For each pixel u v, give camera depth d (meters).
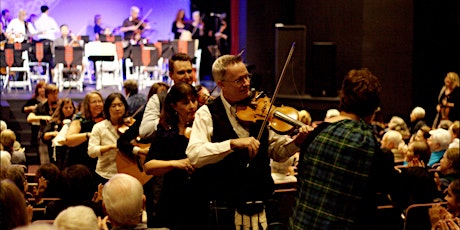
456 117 12.11
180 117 4.86
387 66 14.97
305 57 14.91
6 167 5.15
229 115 4.44
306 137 3.90
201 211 4.59
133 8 18.94
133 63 17.19
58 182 5.60
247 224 4.40
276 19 16.23
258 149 4.39
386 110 15.02
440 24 15.27
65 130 8.42
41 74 18.66
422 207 5.48
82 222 3.45
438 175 7.11
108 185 3.86
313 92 14.55
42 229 2.50
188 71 5.69
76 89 17.48
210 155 4.19
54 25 18.55
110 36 17.38
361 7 14.94
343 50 15.23
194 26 19.44
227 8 20.33
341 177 3.64
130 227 3.85
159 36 20.88
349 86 3.75
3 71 17.06
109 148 6.68
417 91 15.37
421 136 8.79
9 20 18.86
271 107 4.49
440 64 15.34
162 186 4.84
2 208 3.23
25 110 12.58
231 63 4.38
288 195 6.30
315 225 3.68
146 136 5.64
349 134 3.66
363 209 3.66
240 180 4.40
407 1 14.85
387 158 3.69
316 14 15.61
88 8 20.47
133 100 10.14
